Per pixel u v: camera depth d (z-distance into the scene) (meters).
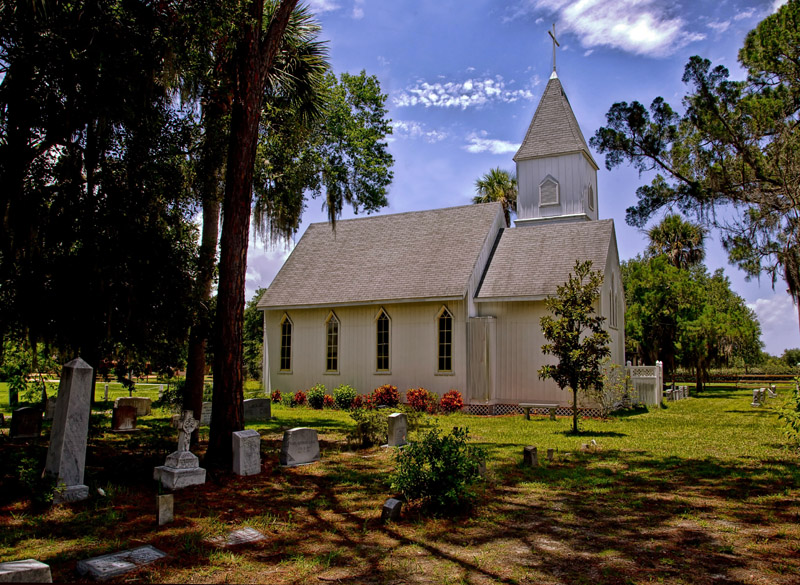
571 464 12.49
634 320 38.91
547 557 6.72
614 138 20.03
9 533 7.36
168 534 7.46
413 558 6.69
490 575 6.16
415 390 25.67
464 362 25.39
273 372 30.77
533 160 33.47
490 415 24.44
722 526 7.92
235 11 11.71
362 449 14.66
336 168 22.36
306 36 17.03
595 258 25.20
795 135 18.56
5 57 10.40
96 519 8.07
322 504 9.17
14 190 10.30
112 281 11.70
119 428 18.09
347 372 28.47
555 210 32.69
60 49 10.47
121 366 15.23
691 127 19.66
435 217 30.73
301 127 17.73
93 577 5.94
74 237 11.22
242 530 7.70
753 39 20.25
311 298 29.50
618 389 23.33
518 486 10.40
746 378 57.38
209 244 15.12
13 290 11.37
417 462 8.75
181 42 12.07
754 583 5.90
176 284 12.68
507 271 26.56
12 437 15.23
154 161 13.34
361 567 6.39
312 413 25.30
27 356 16.09
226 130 15.50
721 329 37.84
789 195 18.30
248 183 12.67
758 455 13.38
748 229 20.00
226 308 12.31
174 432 17.81
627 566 6.42
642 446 14.94
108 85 11.07
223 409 12.10
